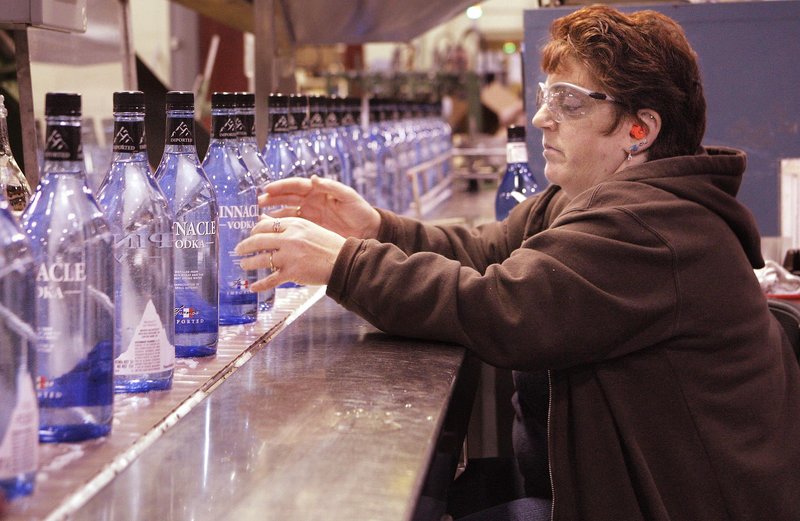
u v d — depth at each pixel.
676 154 1.45
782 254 2.47
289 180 1.64
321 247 1.36
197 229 1.19
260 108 2.71
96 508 0.73
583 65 1.42
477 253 1.78
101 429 0.88
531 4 9.00
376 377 1.14
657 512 1.28
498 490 1.82
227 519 0.71
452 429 1.13
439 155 4.13
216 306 1.22
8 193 1.18
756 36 2.53
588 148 1.45
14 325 0.73
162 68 6.39
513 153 2.39
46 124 0.87
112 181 1.04
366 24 2.85
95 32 2.24
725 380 1.32
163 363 1.04
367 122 2.82
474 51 8.47
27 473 0.74
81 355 0.87
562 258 1.28
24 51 1.40
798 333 1.71
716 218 1.36
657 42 1.40
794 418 1.40
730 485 1.29
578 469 1.33
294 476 0.81
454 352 1.29
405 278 1.32
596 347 1.27
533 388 1.62
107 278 0.88
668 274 1.29
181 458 0.85
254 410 1.00
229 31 6.46
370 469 0.82
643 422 1.32
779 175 2.57
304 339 1.37
